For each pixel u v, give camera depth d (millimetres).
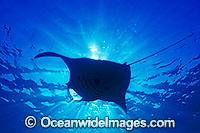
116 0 5441
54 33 5926
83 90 4461
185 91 9570
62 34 5922
